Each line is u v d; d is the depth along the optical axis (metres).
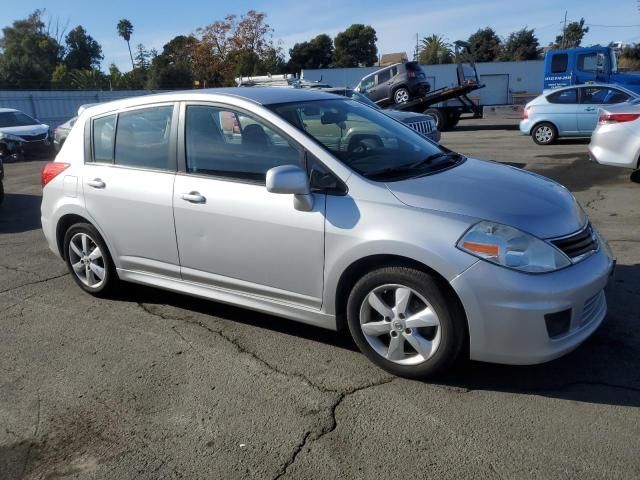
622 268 4.94
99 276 4.74
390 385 3.29
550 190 3.56
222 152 3.84
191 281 4.12
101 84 46.16
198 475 2.64
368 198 3.26
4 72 44.66
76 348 3.96
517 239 2.96
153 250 4.23
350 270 3.35
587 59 17.83
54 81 44.78
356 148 3.66
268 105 3.77
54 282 5.33
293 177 3.25
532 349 2.96
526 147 13.47
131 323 4.33
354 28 70.25
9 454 2.86
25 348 3.98
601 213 6.96
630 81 17.58
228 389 3.34
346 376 3.41
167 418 3.08
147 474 2.66
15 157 16.61
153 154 4.20
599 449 2.66
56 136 17.38
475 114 18.97
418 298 3.16
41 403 3.29
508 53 68.12
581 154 11.79
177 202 3.97
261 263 3.66
